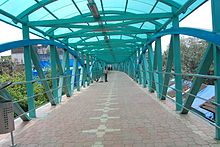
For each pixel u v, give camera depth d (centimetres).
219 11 395
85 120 623
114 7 879
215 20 395
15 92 1262
